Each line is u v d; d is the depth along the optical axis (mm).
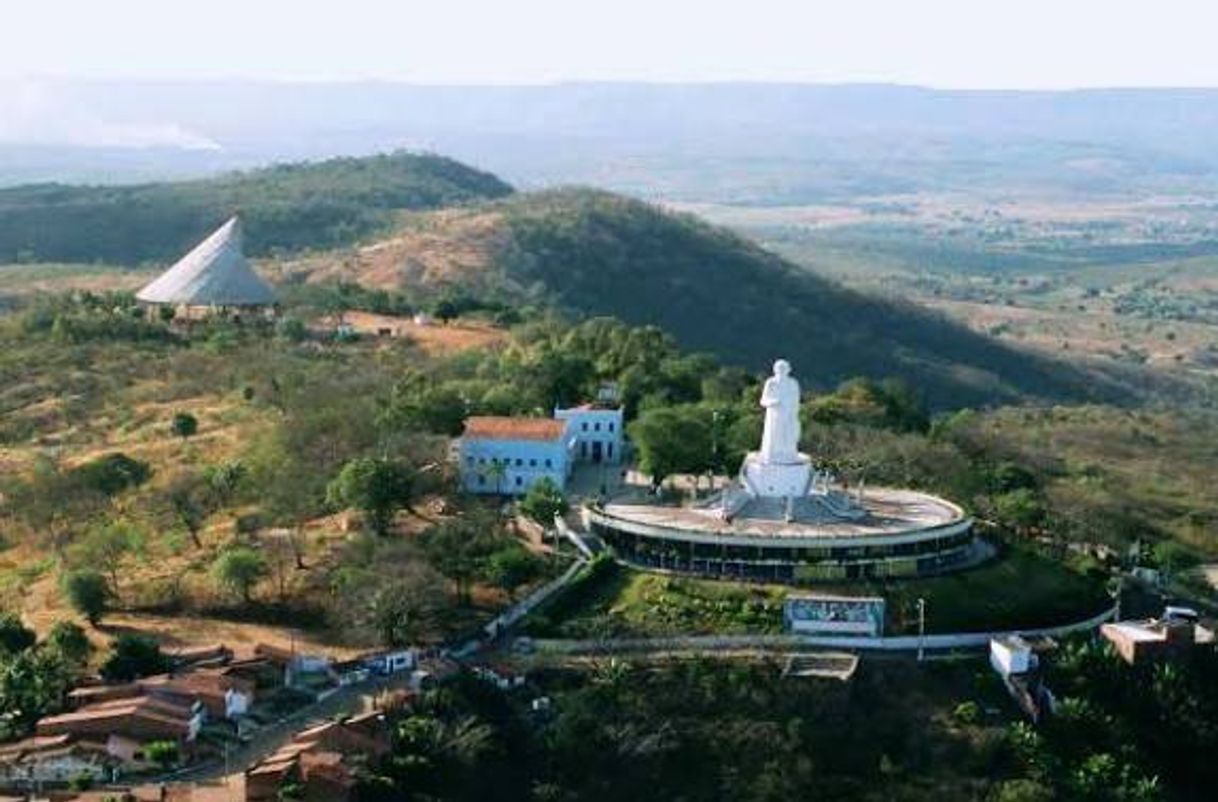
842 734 193750
